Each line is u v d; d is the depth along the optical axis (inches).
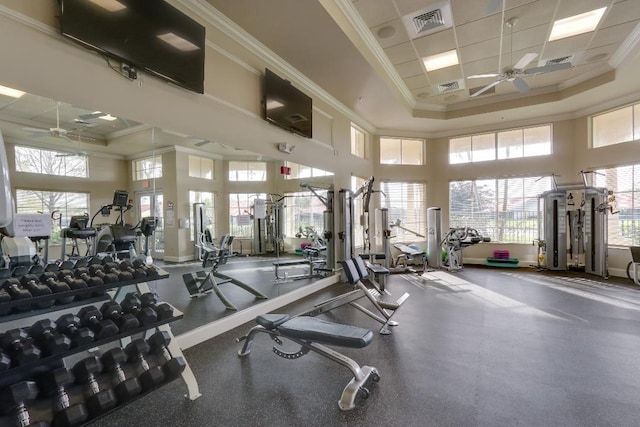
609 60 194.2
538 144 269.4
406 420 70.8
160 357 76.4
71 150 95.3
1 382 60.0
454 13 147.9
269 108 152.8
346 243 227.3
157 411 74.9
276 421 71.1
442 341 114.7
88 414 60.3
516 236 278.1
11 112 81.7
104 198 104.7
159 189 122.5
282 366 97.0
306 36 143.6
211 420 71.7
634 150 217.8
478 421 70.2
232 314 134.4
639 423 69.1
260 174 164.7
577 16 150.9
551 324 130.8
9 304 61.9
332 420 71.1
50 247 90.4
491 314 144.8
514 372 91.7
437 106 265.9
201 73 115.1
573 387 83.5
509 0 138.6
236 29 135.0
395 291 190.1
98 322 70.7
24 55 74.9
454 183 301.9
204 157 140.8
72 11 80.5
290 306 162.1
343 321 137.5
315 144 199.6
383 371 93.0
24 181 84.9
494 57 189.5
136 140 112.5
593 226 230.2
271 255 173.6
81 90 84.9
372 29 159.8
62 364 67.7
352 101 224.2
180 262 132.6
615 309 150.0
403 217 303.1
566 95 225.6
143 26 96.4
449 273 245.9
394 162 304.5
